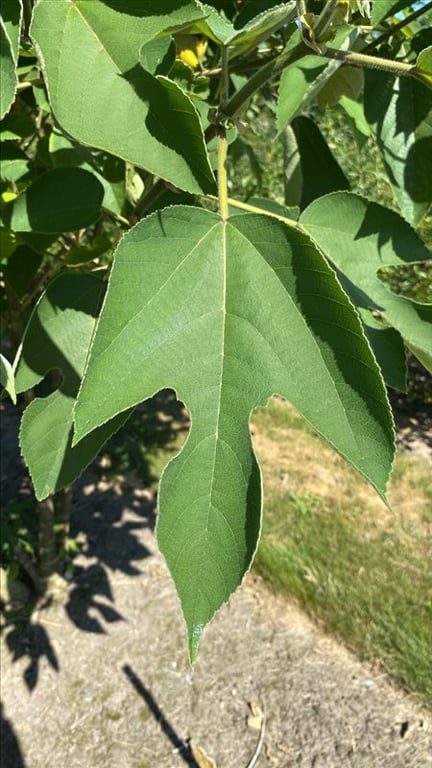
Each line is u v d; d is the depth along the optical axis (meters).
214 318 0.23
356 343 0.22
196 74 0.35
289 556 0.95
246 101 0.27
